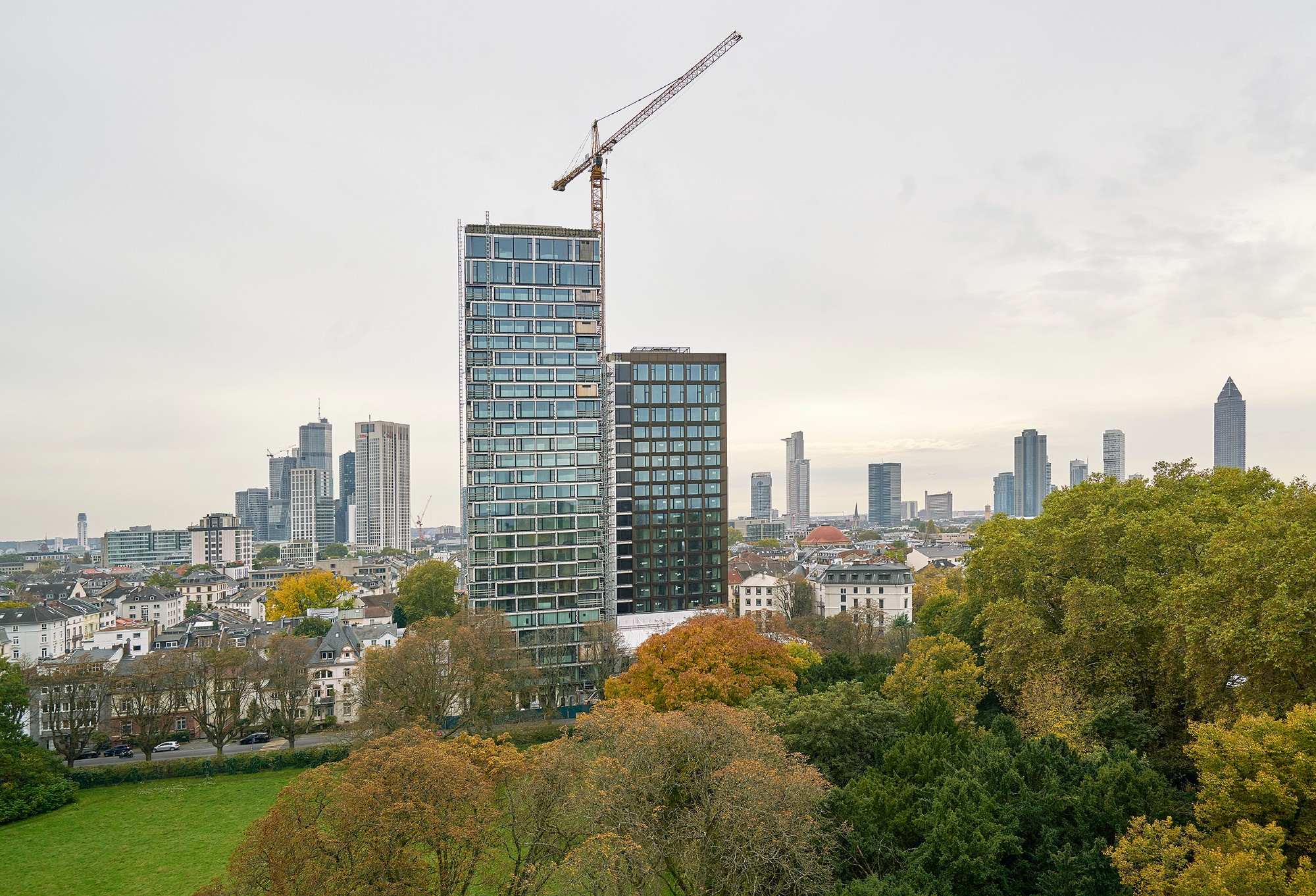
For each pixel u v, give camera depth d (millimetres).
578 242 145625
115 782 103125
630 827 47531
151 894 70625
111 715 117750
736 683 76250
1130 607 64188
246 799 96438
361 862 42656
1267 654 46719
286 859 41938
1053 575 74875
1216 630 50250
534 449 142375
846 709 62906
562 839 50344
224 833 85438
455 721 116375
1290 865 37000
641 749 52000
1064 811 46281
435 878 46656
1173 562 64312
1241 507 62969
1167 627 59031
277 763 108562
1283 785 36625
